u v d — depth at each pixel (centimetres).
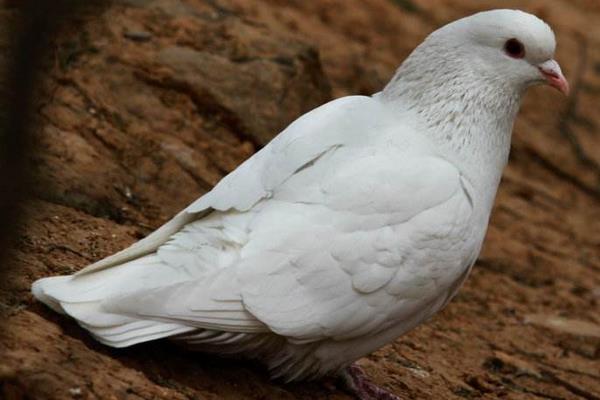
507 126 1058
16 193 643
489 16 1042
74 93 1464
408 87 1038
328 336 941
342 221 933
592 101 2475
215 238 920
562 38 2691
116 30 1608
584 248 1859
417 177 965
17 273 1012
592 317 1576
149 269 899
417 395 1133
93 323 873
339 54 2083
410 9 2450
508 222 1869
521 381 1300
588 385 1335
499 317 1497
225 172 1491
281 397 980
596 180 2177
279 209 934
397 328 991
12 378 838
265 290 907
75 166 1327
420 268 959
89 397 855
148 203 1350
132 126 1470
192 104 1562
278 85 1619
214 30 1686
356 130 986
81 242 1148
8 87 608
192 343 941
